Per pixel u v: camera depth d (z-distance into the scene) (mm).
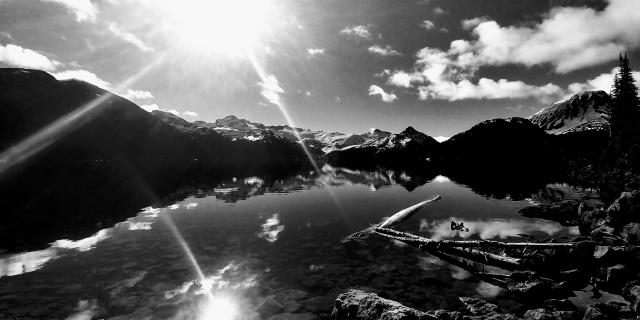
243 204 49031
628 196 27500
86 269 22641
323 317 16344
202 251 26500
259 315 16547
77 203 49125
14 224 35969
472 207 45344
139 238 30281
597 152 98750
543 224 34812
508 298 18484
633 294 17000
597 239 26000
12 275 21672
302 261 24219
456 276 21500
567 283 19266
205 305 17562
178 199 53531
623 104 87500
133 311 16969
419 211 42969
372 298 15539
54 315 16578
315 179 91500
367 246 27797
